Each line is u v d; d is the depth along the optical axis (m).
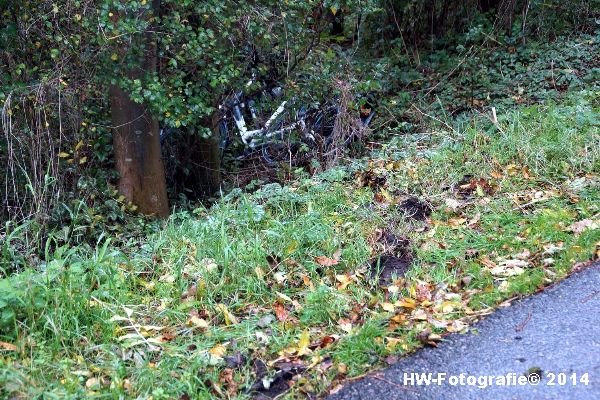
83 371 3.48
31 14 5.72
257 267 4.50
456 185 5.98
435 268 4.54
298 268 4.63
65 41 5.55
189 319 4.05
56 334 3.66
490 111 8.00
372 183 6.15
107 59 5.75
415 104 8.71
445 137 7.07
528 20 10.09
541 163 6.09
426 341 3.63
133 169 6.27
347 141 7.70
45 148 5.79
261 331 3.89
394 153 6.80
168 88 5.98
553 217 4.93
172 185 7.58
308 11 6.75
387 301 4.20
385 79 9.16
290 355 3.64
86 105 6.19
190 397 3.32
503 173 6.05
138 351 3.70
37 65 5.94
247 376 3.46
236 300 4.27
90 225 5.72
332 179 6.27
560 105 7.67
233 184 7.89
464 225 5.17
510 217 5.12
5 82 5.73
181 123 6.14
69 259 4.68
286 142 7.97
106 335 3.78
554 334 3.59
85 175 6.06
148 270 4.77
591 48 9.32
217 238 4.91
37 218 5.39
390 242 5.03
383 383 3.34
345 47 11.14
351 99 7.67
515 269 4.30
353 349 3.57
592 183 5.55
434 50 10.55
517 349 3.50
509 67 9.36
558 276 4.16
